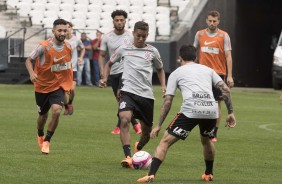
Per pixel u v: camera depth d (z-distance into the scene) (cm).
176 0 8019
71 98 3962
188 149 2730
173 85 1992
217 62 3089
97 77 6975
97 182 1988
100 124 3591
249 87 7931
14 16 7700
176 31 7525
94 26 7788
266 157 2575
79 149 2658
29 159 2378
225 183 2028
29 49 7281
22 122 3591
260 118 4184
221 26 7419
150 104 2344
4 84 6894
